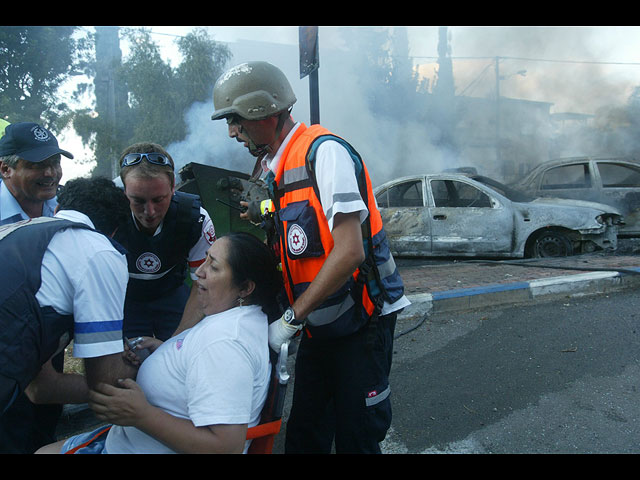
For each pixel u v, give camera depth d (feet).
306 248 4.97
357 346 5.38
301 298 4.67
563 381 9.65
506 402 8.99
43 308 3.96
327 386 5.84
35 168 7.35
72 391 5.03
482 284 15.44
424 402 9.11
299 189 5.03
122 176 5.90
